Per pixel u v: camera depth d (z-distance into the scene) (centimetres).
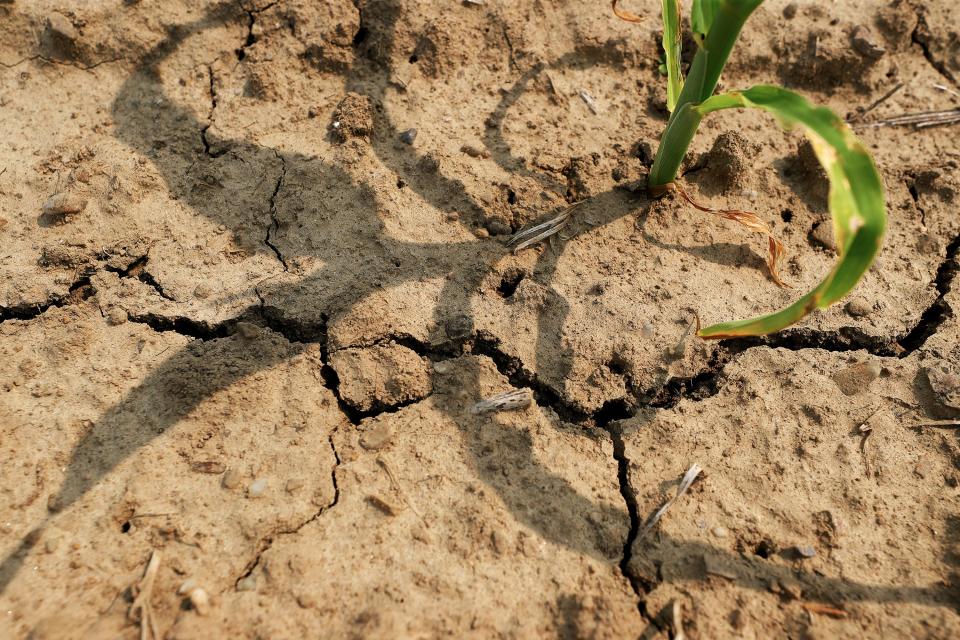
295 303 102
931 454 99
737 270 104
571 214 105
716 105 98
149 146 107
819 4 113
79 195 104
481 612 95
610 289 103
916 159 109
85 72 109
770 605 95
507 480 98
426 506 97
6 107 108
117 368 100
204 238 104
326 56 109
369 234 104
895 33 112
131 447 98
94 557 95
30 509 96
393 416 99
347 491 97
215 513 96
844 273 92
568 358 101
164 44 109
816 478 98
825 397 100
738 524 97
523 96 109
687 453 99
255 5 110
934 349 102
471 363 101
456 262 104
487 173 106
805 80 112
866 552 97
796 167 107
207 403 99
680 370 101
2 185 105
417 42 110
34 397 99
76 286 103
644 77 111
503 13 111
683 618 95
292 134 107
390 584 95
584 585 96
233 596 95
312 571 95
